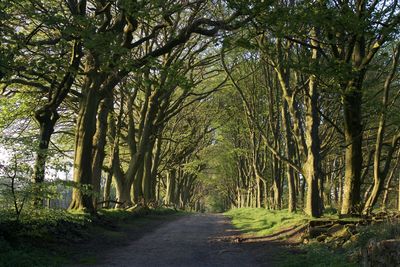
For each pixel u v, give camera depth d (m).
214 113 43.69
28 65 14.62
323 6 15.85
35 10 15.70
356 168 18.03
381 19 16.11
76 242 14.92
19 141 12.16
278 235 18.16
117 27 18.23
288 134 28.53
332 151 37.78
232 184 73.00
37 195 12.56
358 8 16.50
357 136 18.00
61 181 13.26
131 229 21.08
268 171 47.47
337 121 29.72
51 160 12.93
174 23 26.39
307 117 21.09
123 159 41.00
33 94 24.78
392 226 10.42
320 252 12.18
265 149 42.44
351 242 12.05
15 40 13.88
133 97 30.98
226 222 29.14
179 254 14.18
